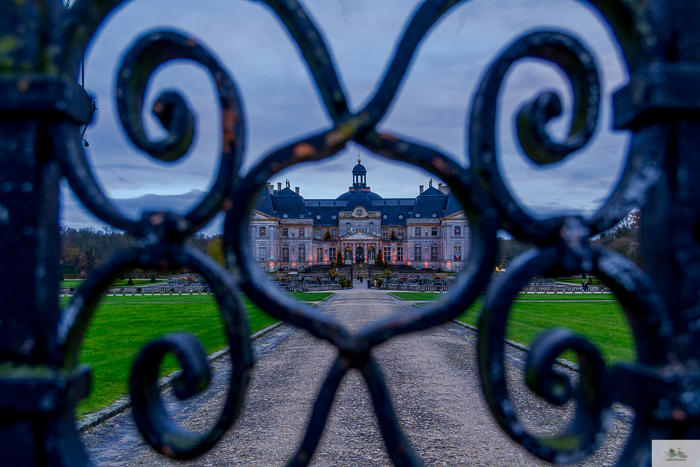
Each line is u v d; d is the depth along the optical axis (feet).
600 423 3.58
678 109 3.52
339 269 252.21
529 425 18.51
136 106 3.94
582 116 3.73
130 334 40.83
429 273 254.88
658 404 3.51
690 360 3.55
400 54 3.66
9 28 3.77
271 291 3.67
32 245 3.69
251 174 3.59
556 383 3.61
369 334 3.62
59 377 3.62
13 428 3.64
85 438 16.96
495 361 3.54
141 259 3.65
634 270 3.60
